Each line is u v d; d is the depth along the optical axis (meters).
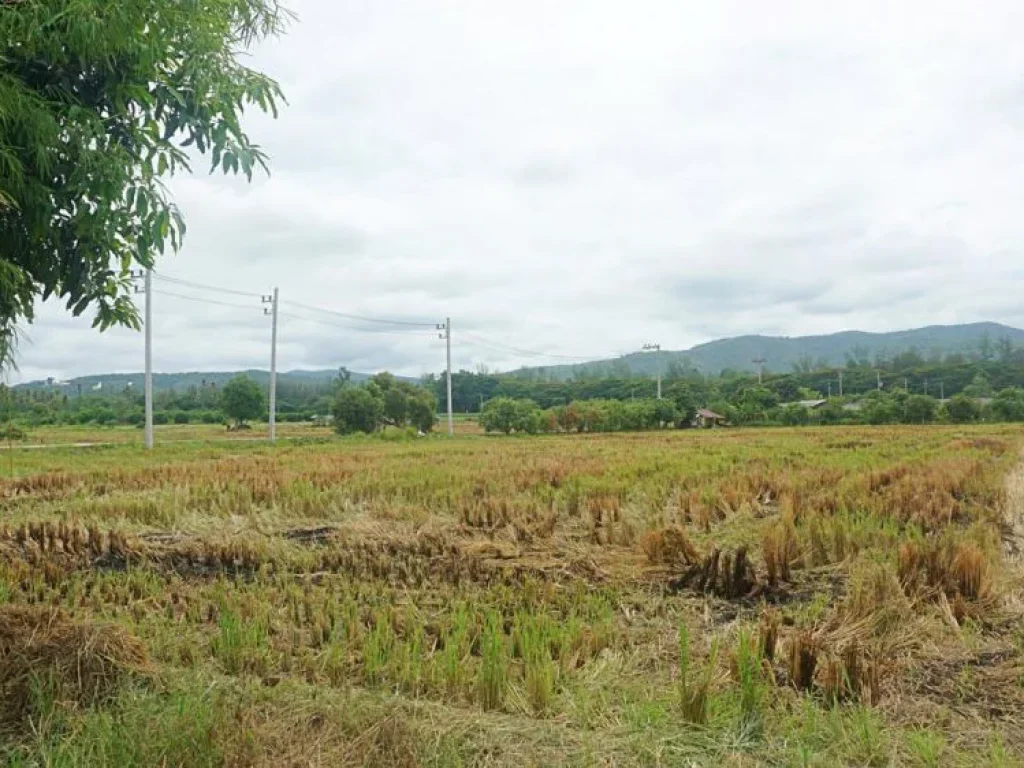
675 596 6.57
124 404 79.56
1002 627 5.49
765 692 4.05
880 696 4.20
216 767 3.14
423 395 60.59
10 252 3.70
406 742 3.36
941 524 9.55
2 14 3.15
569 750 3.47
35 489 16.19
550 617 5.59
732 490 11.90
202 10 3.68
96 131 3.49
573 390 103.12
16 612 4.19
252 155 4.05
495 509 10.76
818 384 119.25
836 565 7.41
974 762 3.49
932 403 63.50
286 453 28.94
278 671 4.58
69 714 3.49
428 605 6.24
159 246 3.76
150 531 10.12
